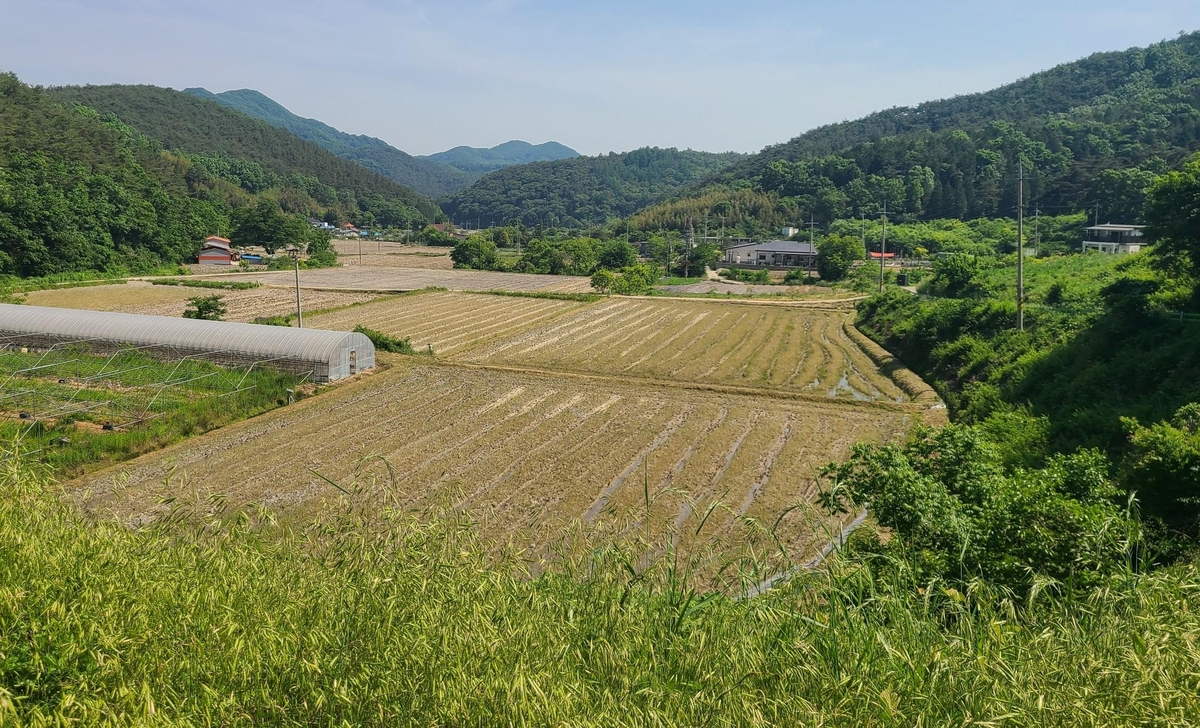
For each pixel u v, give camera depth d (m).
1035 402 25.58
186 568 6.31
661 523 17.27
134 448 21.59
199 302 44.59
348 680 4.84
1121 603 6.62
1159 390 21.31
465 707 4.59
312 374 31.38
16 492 7.17
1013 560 9.27
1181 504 12.76
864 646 5.57
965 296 49.16
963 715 4.74
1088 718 4.56
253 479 19.72
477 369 34.91
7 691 4.09
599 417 27.22
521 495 19.12
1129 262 44.97
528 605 6.35
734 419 27.20
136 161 109.69
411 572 5.95
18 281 65.25
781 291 77.81
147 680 4.66
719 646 5.81
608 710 4.71
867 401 30.34
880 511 10.60
